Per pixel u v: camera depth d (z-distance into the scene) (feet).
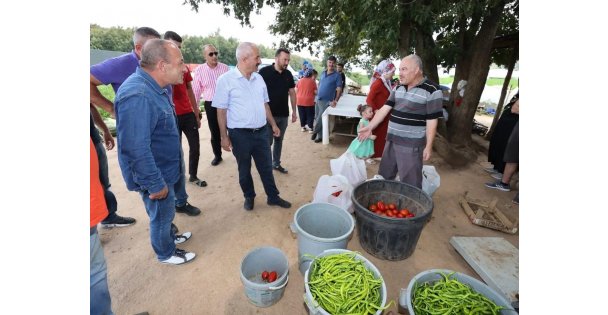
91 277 4.66
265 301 6.59
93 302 4.79
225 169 14.38
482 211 11.00
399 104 9.13
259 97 9.21
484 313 5.18
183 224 9.75
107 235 8.94
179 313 6.51
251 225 9.80
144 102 5.41
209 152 16.81
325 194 9.17
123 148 5.39
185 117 11.18
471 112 18.76
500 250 8.54
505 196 12.88
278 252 7.18
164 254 7.59
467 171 15.64
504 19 22.09
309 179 13.82
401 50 18.28
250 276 7.19
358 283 5.33
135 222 9.64
